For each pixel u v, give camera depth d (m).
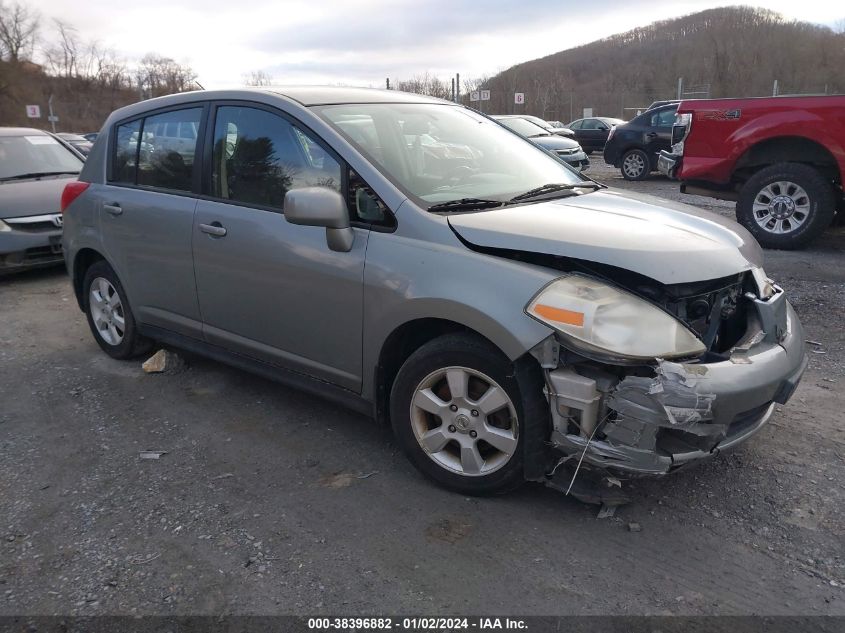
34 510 3.06
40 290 7.05
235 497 3.13
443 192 3.28
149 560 2.69
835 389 4.06
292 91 3.73
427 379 3.02
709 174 7.80
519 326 2.65
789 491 3.06
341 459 3.46
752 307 3.03
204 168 3.91
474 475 2.98
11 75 48.88
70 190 4.89
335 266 3.21
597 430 2.64
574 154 16.45
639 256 2.67
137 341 4.75
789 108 7.16
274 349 3.66
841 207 7.53
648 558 2.65
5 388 4.46
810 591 2.46
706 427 2.55
